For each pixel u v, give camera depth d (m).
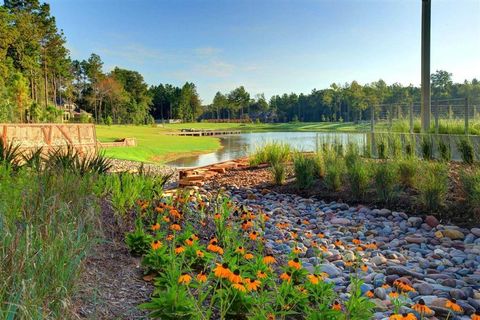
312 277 2.74
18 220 3.13
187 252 3.20
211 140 44.72
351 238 5.07
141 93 98.62
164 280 2.65
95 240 3.04
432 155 9.37
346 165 7.66
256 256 3.57
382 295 3.33
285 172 8.48
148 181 5.36
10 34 42.62
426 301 3.25
